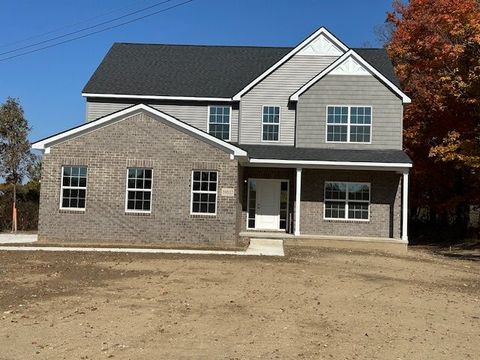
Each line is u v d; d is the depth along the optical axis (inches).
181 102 1042.7
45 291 455.5
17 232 1151.0
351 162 887.1
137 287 481.1
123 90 1040.8
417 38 1199.6
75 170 837.2
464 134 1064.8
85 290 462.6
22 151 1261.1
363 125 968.3
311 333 343.3
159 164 831.7
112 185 831.7
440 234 1384.1
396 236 943.0
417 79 1194.6
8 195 1291.8
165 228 828.0
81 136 836.0
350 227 952.9
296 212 914.1
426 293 504.1
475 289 546.6
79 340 312.7
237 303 423.8
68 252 723.4
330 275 582.6
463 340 343.9
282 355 294.0
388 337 342.3
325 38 1024.9
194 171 833.5
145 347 301.0
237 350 300.5
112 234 828.6
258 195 986.7
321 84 978.7
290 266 635.5
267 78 1022.4
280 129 1012.5
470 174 1154.0
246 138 1018.1
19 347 297.9
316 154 926.4
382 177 951.6
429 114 1176.8
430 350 317.1
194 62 1160.2
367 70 971.9
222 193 827.4
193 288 482.0
